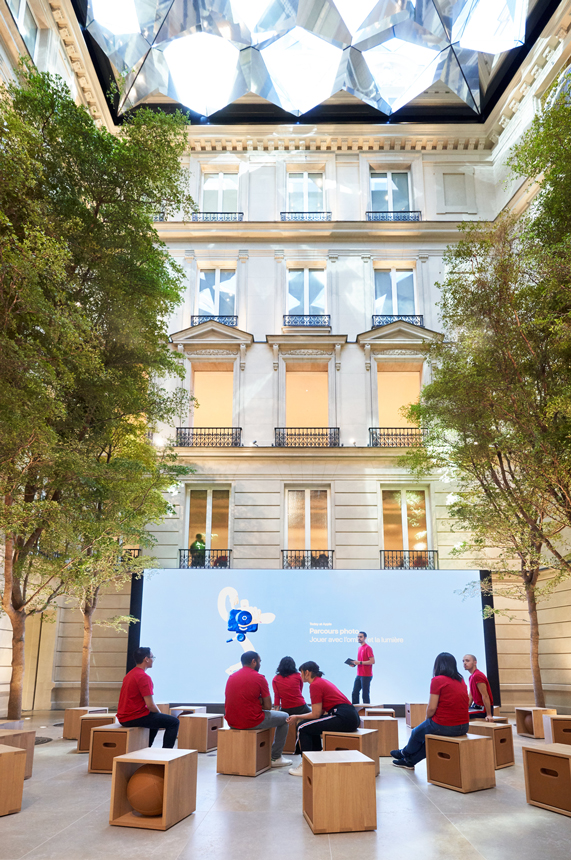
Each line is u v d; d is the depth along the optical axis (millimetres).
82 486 10641
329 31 20391
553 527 12422
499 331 10586
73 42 18156
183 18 20062
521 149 10656
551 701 16422
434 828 5473
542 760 6227
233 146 23000
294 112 22750
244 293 21594
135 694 8000
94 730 7934
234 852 4824
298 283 22078
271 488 19531
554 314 9703
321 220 22250
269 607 15828
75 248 9867
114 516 11773
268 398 20469
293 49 21156
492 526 12875
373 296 21625
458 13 19609
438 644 15695
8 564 10297
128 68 20625
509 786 7148
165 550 19078
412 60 21250
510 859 4691
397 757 8141
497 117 22094
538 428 9859
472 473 13305
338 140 22984
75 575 11086
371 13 19859
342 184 22828
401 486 19781
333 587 15961
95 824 5570
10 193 8539
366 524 19219
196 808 6082
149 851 4840
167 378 20438
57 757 9055
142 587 15906
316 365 21141
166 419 12812
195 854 4773
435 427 13492
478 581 16047
